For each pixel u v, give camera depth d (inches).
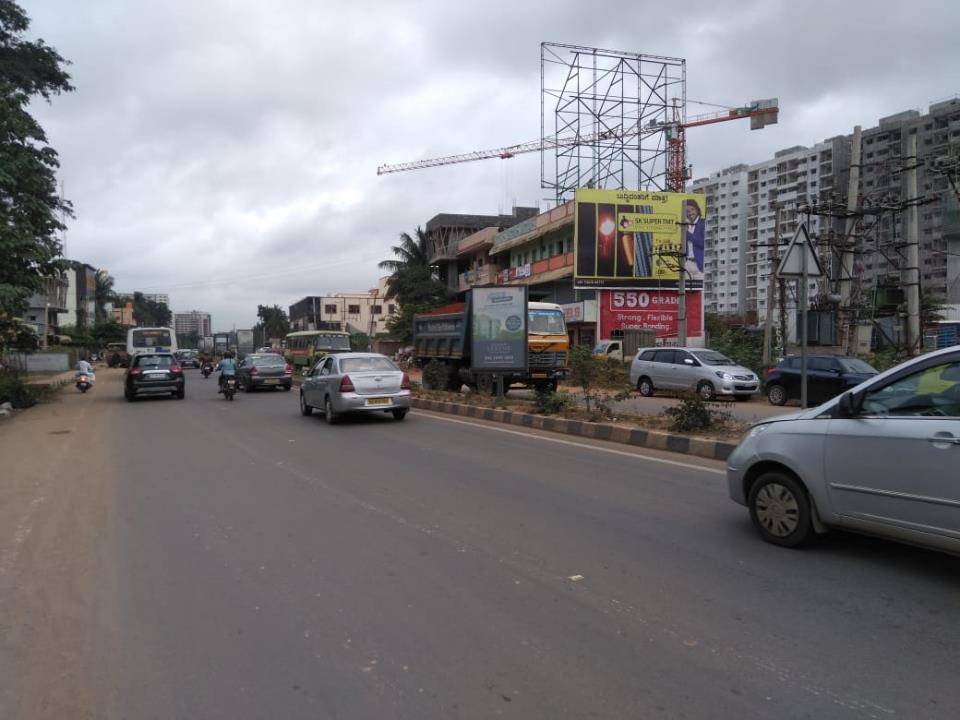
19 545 227.0
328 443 448.8
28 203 734.5
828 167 4065.0
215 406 772.0
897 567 191.5
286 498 287.4
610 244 1427.2
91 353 3061.0
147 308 5000.0
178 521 253.8
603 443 431.5
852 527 193.8
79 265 802.2
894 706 120.1
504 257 1977.1
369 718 119.5
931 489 173.0
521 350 634.8
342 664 139.6
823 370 669.9
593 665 136.8
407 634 152.8
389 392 558.3
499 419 562.6
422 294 2155.5
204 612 168.1
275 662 141.3
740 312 4586.6
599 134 1695.4
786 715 117.6
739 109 2340.1
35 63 836.0
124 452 427.5
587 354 592.4
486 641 148.6
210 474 346.0
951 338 1081.4
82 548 223.1
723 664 136.3
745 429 410.6
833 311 941.8
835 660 137.3
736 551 207.5
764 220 4542.3
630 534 226.5
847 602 166.9
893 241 986.7
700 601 168.9
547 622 157.8
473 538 224.4
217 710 123.4
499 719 118.1
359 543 221.1
